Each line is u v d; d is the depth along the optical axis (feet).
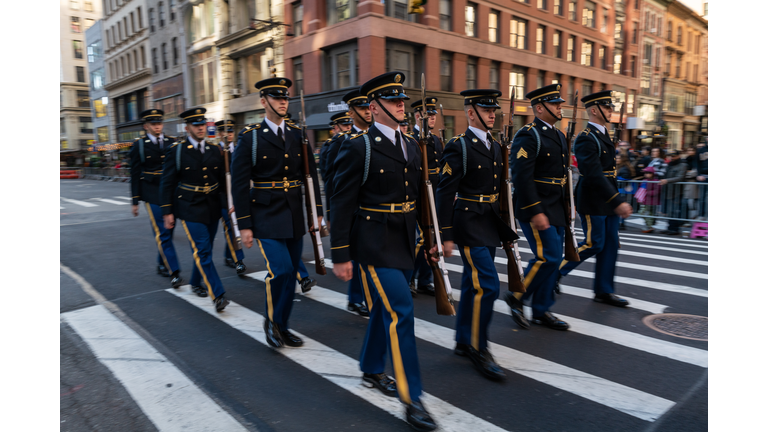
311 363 11.79
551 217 13.21
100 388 10.56
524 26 82.12
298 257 13.11
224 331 14.02
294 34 74.28
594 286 16.35
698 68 146.41
